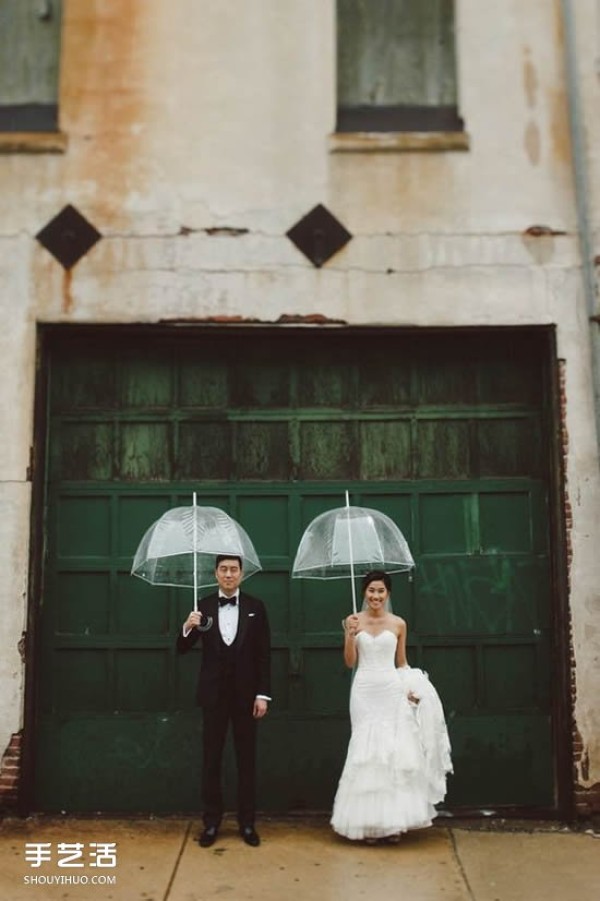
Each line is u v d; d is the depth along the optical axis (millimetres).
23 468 7141
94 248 7391
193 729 7258
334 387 7652
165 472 7547
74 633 7328
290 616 7379
